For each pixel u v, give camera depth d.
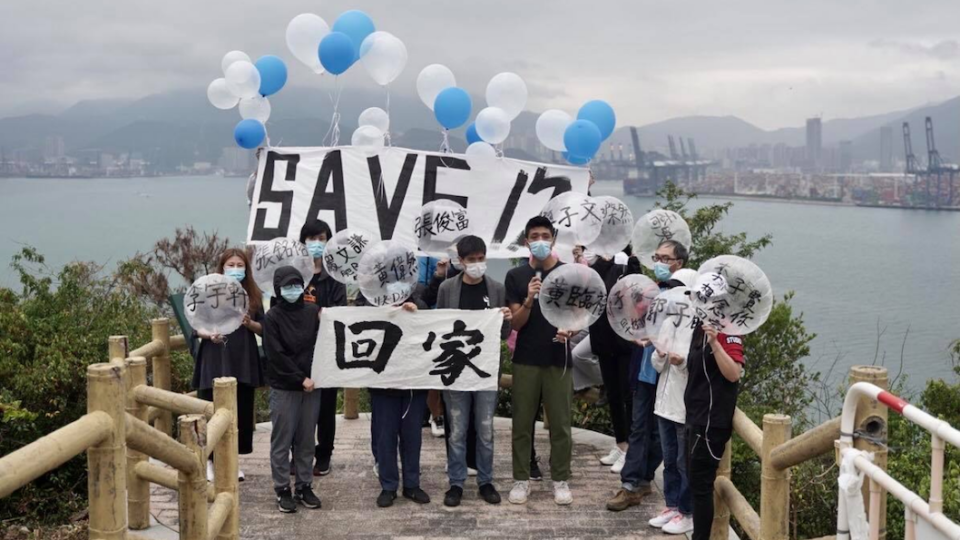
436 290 7.03
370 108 8.42
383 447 6.33
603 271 6.75
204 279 6.23
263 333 6.15
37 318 7.67
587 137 7.37
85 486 6.92
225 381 5.25
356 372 6.22
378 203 7.64
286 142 8.49
